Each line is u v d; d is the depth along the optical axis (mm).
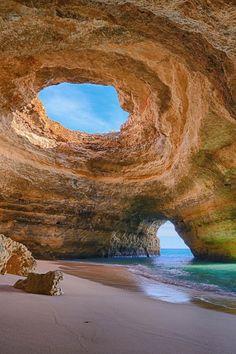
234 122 9570
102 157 17781
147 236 24469
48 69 14641
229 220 15469
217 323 4035
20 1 6168
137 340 3074
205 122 10336
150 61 11000
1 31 7535
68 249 18562
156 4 5152
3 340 2766
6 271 7457
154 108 14438
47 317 3705
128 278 9883
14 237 16516
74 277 9047
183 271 12969
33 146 15961
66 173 16656
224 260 17797
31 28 7441
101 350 2719
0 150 14328
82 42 8281
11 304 4273
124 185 17875
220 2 4672
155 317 4168
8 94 12898
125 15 6215
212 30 5547
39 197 16797
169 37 7160
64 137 18219
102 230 19938
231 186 13219
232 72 7094
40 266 11508
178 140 13727
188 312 4672
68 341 2881
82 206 18203
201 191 15047
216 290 7742
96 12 6281
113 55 11625
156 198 18656
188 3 4980
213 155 12148
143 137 17094
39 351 2562
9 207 16219
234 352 2896
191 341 3166
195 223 18219
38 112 17312
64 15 6617
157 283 8883
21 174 15602
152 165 16734
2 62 11055
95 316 3967
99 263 16219
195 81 9648
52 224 17547
